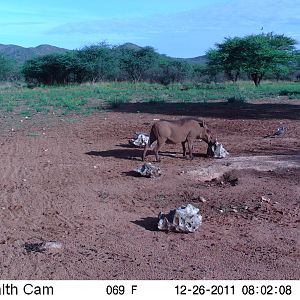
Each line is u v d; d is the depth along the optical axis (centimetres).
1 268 721
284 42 5109
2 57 6631
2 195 1080
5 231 872
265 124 2016
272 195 1039
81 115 2459
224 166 1267
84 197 1055
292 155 1380
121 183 1152
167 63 6150
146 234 848
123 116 2388
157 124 1340
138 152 1489
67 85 5344
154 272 702
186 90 4162
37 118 2352
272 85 4812
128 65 6072
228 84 5025
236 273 698
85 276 692
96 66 5775
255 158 1347
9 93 4019
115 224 897
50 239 830
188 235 843
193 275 691
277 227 875
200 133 1366
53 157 1442
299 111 2447
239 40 4816
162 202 1017
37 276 694
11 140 1734
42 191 1103
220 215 937
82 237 838
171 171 1248
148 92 3959
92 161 1380
